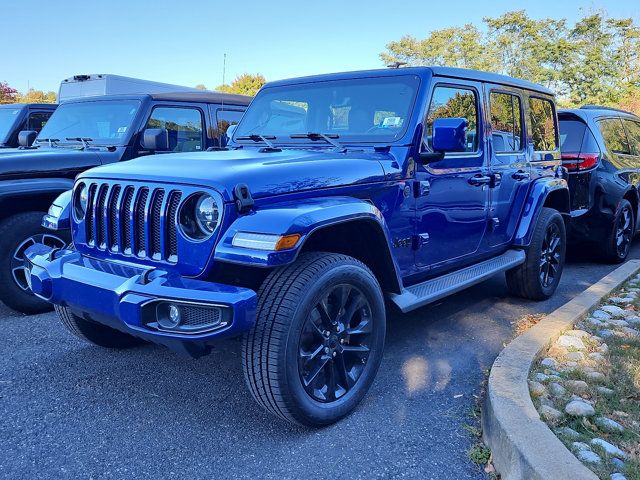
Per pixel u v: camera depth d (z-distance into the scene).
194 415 3.12
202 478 2.55
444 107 3.90
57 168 5.12
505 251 4.94
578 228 6.53
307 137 3.96
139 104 5.96
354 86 3.98
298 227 2.62
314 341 2.92
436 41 45.12
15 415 3.10
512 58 43.75
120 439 2.87
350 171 3.21
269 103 4.39
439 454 2.72
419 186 3.63
